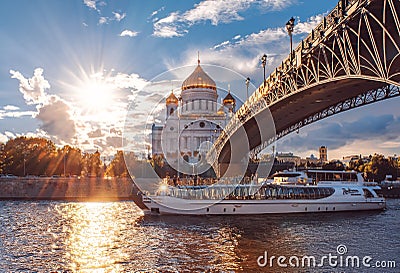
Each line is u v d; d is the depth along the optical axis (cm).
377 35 3353
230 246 3866
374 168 14125
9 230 4959
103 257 3519
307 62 4669
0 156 13162
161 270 3105
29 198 10819
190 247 3850
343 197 6788
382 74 3050
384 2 2769
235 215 6212
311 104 6250
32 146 13912
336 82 4791
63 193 11206
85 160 15412
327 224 5316
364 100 5634
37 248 3891
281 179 7612
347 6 3362
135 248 3856
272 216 6150
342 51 3641
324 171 7769
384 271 3038
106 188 11419
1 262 3359
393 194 10981
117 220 5875
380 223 5431
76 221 5816
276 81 5784
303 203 6544
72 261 3400
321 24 4047
